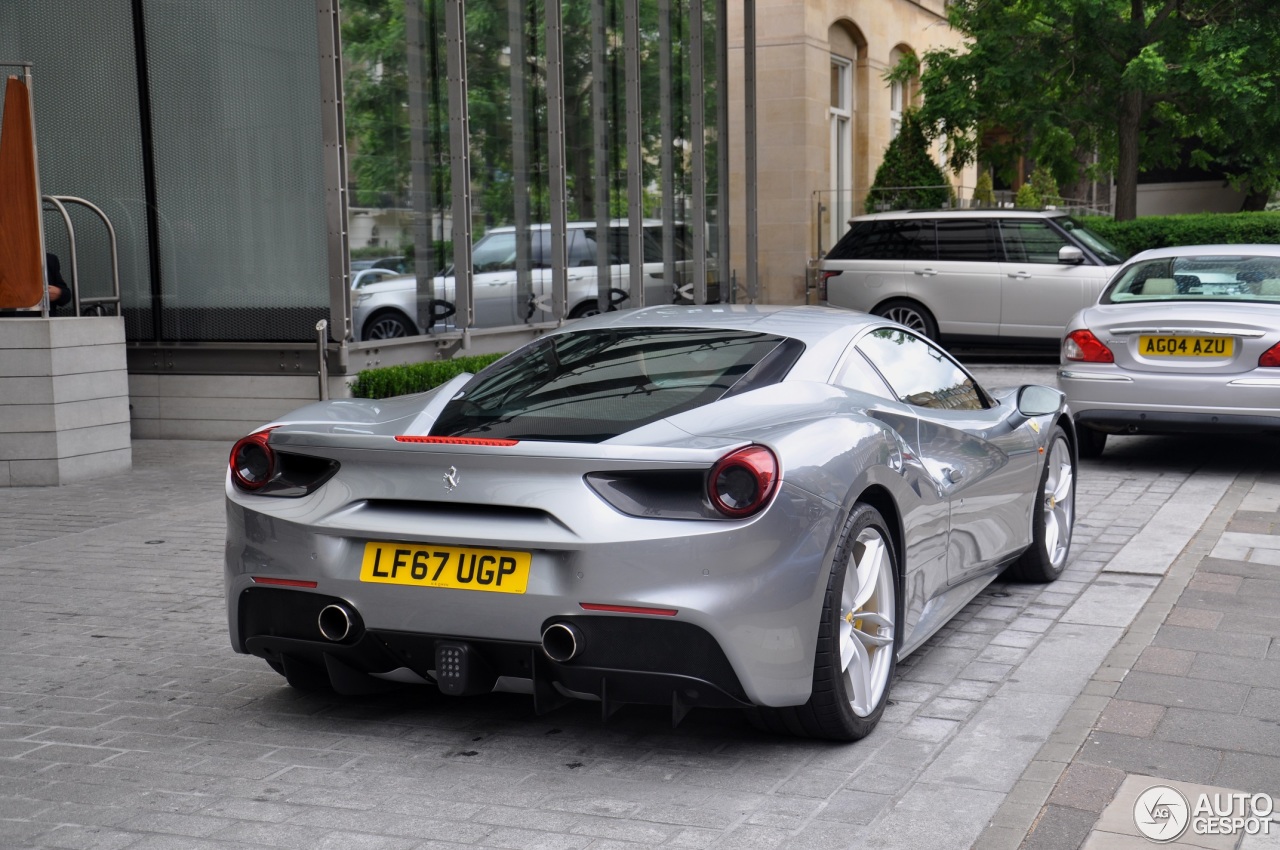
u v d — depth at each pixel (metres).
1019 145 23.17
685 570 3.51
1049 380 13.90
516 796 3.58
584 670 3.61
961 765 3.75
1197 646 4.88
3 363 8.73
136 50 10.80
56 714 4.34
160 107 10.80
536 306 13.65
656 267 16.27
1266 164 21.28
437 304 11.95
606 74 15.15
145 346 10.98
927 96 22.12
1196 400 8.39
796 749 3.92
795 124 22.39
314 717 4.28
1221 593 5.67
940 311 16.36
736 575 3.52
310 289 10.57
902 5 26.64
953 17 21.69
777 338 4.43
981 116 21.41
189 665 4.89
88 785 3.70
